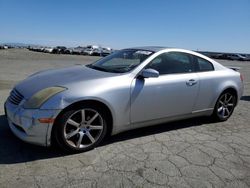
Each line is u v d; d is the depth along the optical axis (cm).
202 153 378
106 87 358
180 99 437
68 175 302
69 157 344
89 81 358
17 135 342
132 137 422
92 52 5344
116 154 360
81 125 352
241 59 5909
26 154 346
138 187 286
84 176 301
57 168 315
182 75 441
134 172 315
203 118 548
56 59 2861
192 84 448
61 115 331
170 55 443
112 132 380
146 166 331
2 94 695
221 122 531
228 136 454
